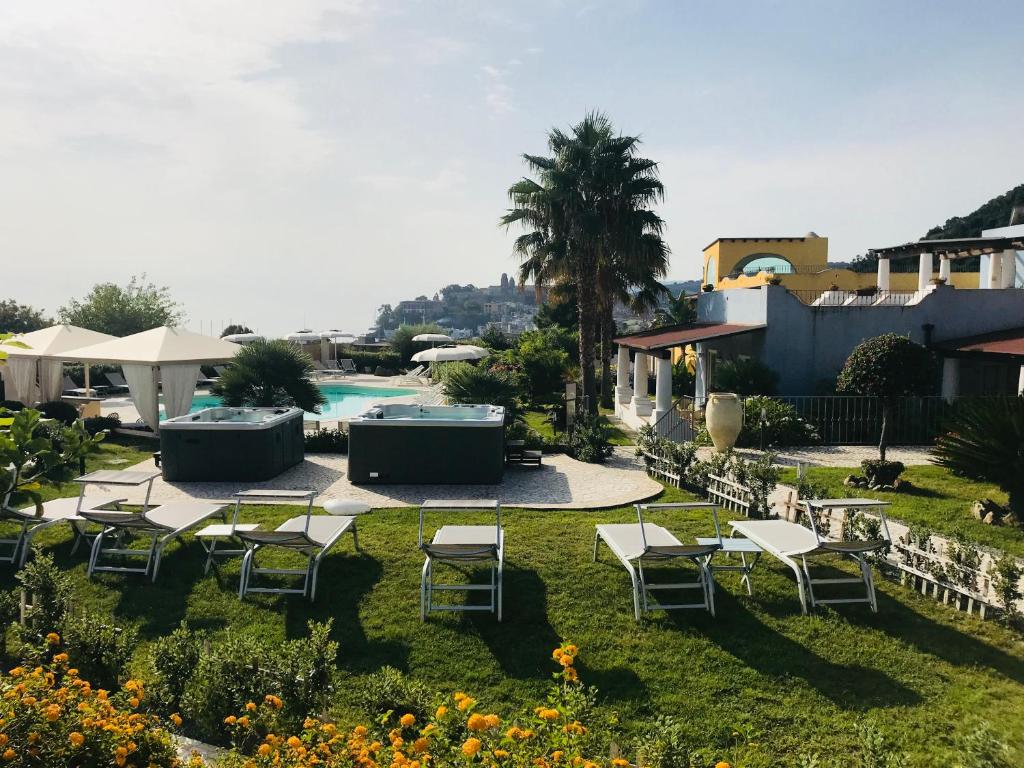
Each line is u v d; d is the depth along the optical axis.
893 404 11.70
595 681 5.61
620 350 22.94
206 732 5.00
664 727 4.32
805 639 6.16
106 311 37.19
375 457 11.84
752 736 4.77
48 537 8.59
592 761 3.95
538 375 25.59
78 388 28.33
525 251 21.62
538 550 8.09
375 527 9.05
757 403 15.63
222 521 9.27
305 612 6.73
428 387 32.47
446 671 5.79
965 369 17.62
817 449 15.00
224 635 6.34
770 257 34.34
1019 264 23.59
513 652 6.03
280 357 18.03
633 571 6.64
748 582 7.03
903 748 4.74
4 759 3.32
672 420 16.98
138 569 7.43
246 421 13.84
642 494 10.96
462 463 11.87
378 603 6.86
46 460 7.06
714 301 21.50
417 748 3.58
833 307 17.55
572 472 12.99
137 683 4.51
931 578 6.88
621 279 23.59
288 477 12.38
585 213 20.09
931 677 5.56
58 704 3.73
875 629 6.29
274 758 3.76
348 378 38.00
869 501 7.32
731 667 5.76
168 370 16.73
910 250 23.44
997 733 4.79
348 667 5.86
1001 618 6.30
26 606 6.05
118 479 7.88
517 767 3.55
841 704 5.26
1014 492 9.18
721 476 10.62
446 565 7.64
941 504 10.08
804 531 7.57
